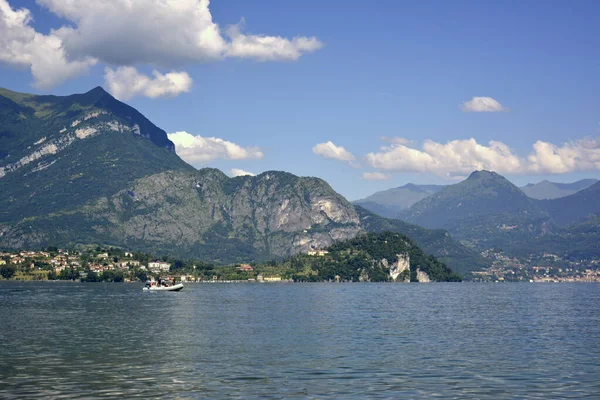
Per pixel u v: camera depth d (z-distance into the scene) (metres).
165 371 102.25
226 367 105.94
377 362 111.00
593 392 87.25
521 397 84.12
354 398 83.44
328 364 108.88
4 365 107.88
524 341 141.50
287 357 116.50
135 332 158.38
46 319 194.88
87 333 155.88
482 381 94.38
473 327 173.75
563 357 117.31
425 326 176.12
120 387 89.88
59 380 94.81
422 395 85.12
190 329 166.00
